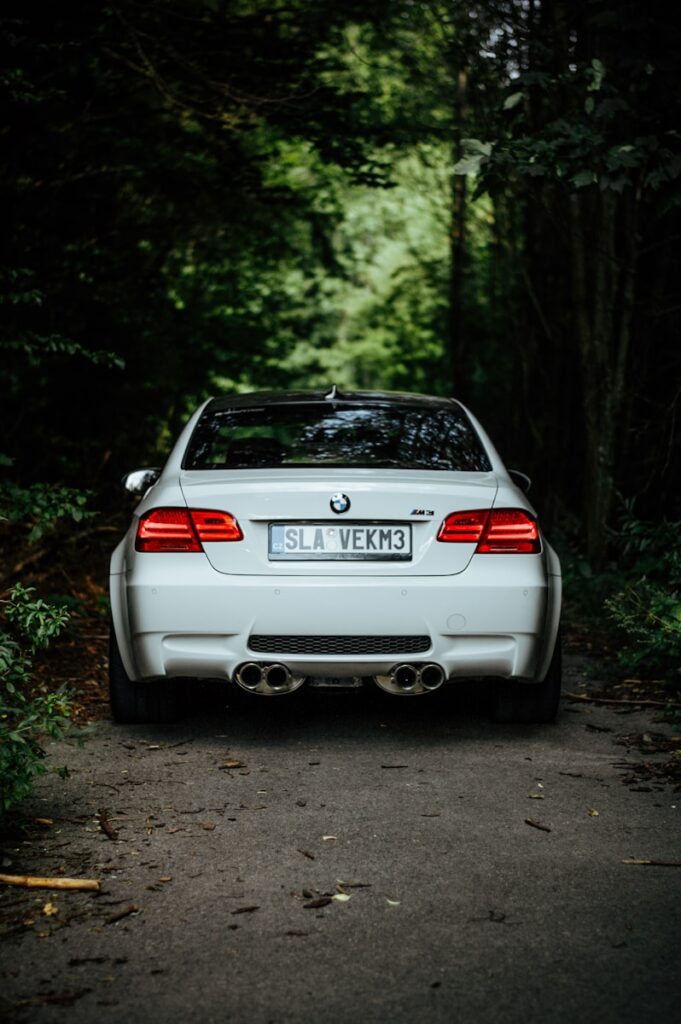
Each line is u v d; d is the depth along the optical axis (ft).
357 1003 8.11
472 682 19.71
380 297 78.95
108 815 12.34
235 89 30.60
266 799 12.95
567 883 10.39
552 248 39.52
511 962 8.76
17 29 25.62
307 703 18.08
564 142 20.95
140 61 29.55
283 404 17.60
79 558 28.89
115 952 8.91
